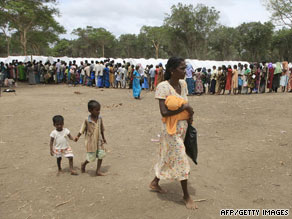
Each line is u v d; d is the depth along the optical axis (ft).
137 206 10.85
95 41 239.09
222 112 30.45
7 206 10.94
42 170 14.56
